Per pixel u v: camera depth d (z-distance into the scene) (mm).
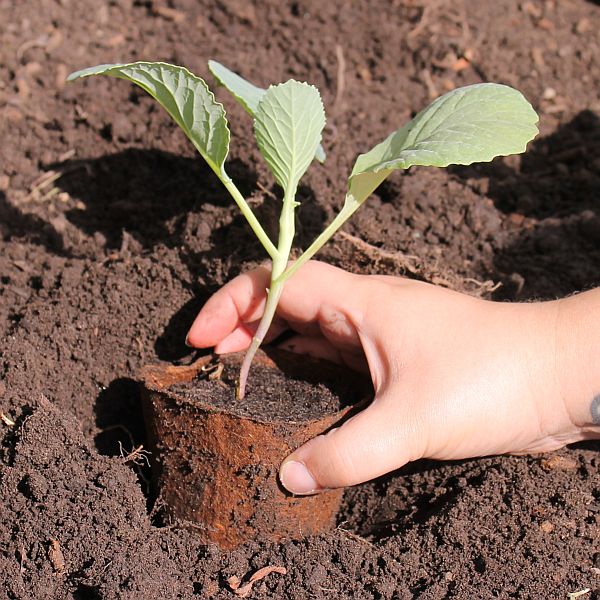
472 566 568
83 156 747
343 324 598
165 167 735
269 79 772
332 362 621
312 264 607
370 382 612
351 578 571
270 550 582
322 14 812
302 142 560
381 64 791
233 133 714
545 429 581
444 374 572
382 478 614
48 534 570
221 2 821
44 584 562
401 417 567
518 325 582
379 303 592
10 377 619
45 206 723
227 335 623
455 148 548
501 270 676
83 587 563
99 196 738
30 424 587
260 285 611
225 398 586
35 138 754
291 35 802
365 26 810
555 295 665
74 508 575
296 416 576
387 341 585
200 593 568
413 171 707
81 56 793
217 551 579
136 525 580
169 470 587
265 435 567
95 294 651
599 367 570
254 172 697
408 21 818
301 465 569
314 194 688
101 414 634
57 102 768
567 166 750
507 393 572
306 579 568
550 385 573
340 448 562
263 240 568
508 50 811
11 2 819
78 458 587
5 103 765
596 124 770
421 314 587
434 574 568
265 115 555
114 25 818
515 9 845
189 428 577
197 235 664
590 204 724
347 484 568
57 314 642
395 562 573
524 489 585
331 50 792
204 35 808
